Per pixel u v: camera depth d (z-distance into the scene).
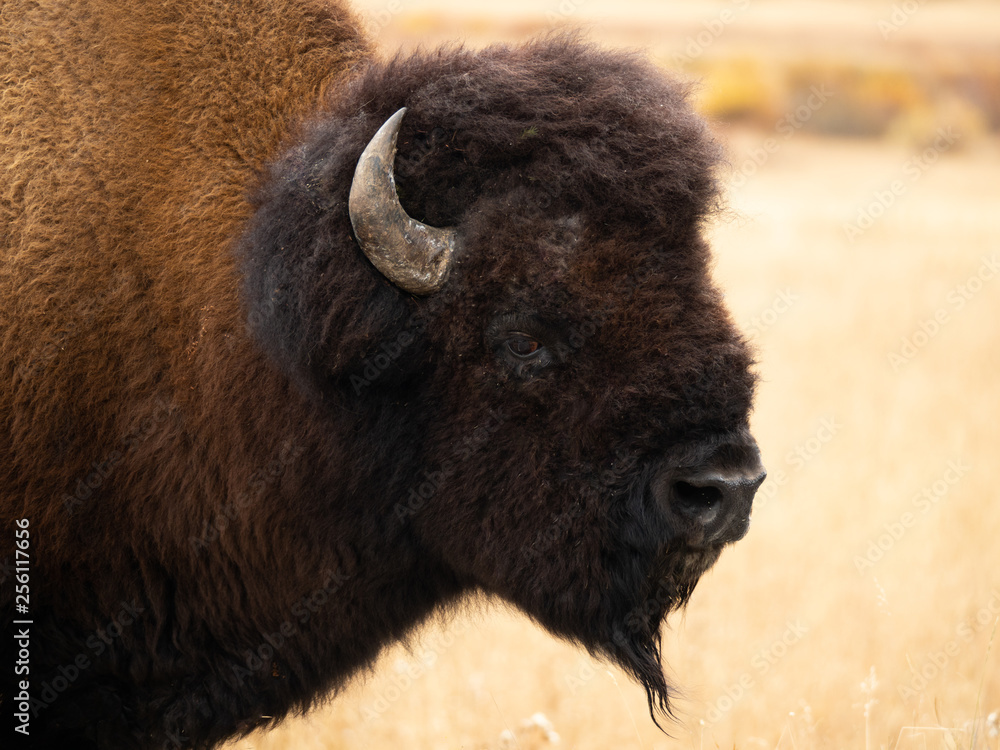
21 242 12.26
